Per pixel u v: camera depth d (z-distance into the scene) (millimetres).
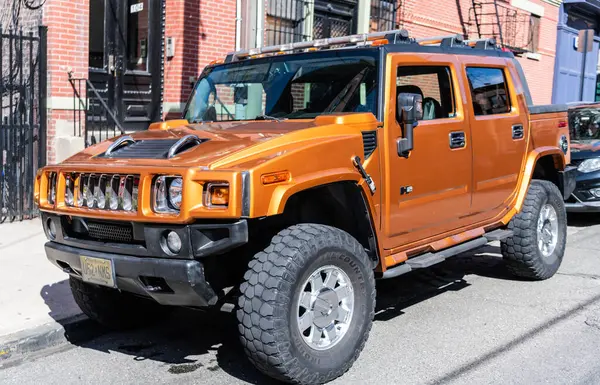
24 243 7496
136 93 10516
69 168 4309
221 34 11047
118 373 4465
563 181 6926
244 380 4320
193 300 3902
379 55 4840
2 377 4391
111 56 10148
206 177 3686
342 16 13781
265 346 3766
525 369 4441
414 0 14938
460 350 4801
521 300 6012
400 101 4680
